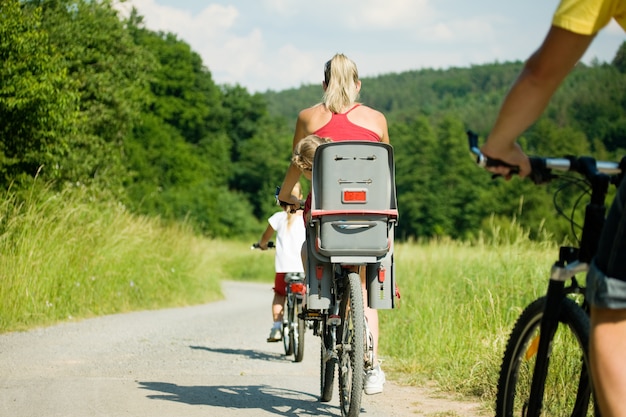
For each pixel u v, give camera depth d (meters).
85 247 17.25
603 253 2.51
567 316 3.04
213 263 29.03
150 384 7.78
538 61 2.40
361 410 6.82
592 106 119.38
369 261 6.17
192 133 111.25
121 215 21.62
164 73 98.31
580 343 2.97
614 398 2.46
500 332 9.19
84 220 18.41
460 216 139.88
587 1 2.33
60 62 23.19
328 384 6.86
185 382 8.02
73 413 6.29
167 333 13.30
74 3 35.12
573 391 3.65
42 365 8.96
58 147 19.55
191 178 97.38
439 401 7.29
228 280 58.31
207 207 98.12
